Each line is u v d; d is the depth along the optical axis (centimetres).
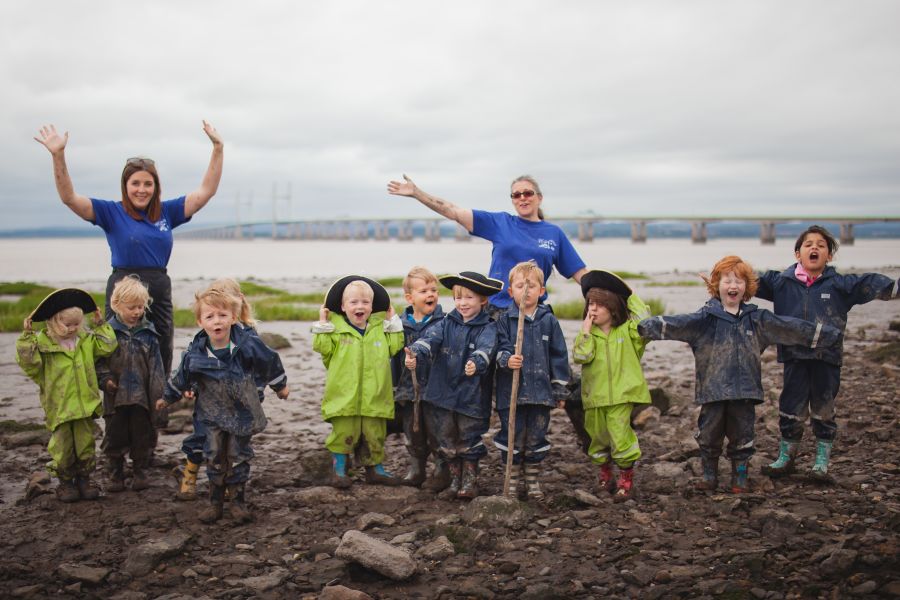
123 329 638
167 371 725
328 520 574
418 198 696
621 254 16650
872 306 2541
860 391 990
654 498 605
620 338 614
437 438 627
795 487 617
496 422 912
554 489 637
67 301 601
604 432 620
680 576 448
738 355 593
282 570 477
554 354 623
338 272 7881
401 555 463
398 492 634
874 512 538
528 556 491
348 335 646
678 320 598
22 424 874
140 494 637
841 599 404
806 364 630
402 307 2309
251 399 581
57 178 656
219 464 564
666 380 1102
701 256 15250
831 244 630
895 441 746
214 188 754
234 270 8325
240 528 557
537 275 618
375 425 649
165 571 483
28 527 553
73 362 602
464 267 9819
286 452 784
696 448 736
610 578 454
